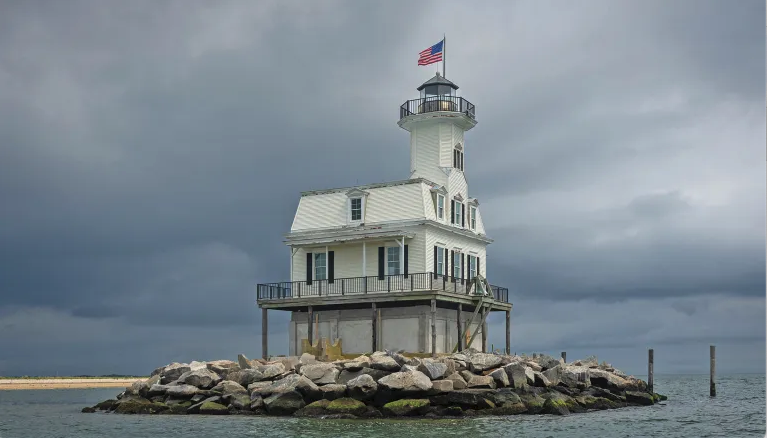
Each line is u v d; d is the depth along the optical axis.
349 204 60.03
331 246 59.72
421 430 39.28
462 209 63.44
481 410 44.53
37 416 51.94
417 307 56.34
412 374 43.97
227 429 40.19
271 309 59.62
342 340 58.59
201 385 49.25
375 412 43.69
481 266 65.44
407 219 57.75
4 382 109.62
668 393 88.38
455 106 63.12
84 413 53.31
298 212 62.19
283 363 50.72
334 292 58.38
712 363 71.94
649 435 40.38
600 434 39.81
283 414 44.84
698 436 40.66
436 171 62.12
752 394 85.00
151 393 51.09
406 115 63.47
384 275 57.53
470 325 60.75
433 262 58.00
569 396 50.19
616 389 56.75
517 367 47.50
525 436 38.25
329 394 44.56
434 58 63.03
